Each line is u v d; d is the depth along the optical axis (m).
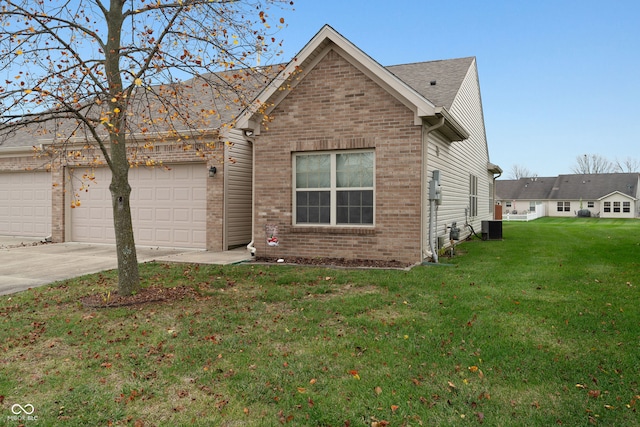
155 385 3.74
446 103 12.23
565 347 4.46
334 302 6.29
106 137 12.41
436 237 10.96
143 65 6.85
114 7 6.77
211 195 12.52
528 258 10.51
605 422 3.09
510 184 63.47
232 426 3.09
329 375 3.87
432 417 3.17
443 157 11.98
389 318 5.52
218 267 9.32
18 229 15.62
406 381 3.74
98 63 6.88
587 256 10.67
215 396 3.52
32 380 3.88
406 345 4.56
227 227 12.55
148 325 5.35
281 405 3.36
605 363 4.05
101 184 14.08
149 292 6.94
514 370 3.95
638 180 56.12
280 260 10.10
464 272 8.45
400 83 9.23
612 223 33.78
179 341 4.79
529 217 44.69
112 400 3.47
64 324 5.43
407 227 9.49
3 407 3.38
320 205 10.32
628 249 11.86
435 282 7.50
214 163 12.45
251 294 6.92
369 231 9.77
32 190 15.34
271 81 9.36
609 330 4.94
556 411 3.24
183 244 13.01
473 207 17.44
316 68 10.14
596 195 55.72
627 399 3.39
